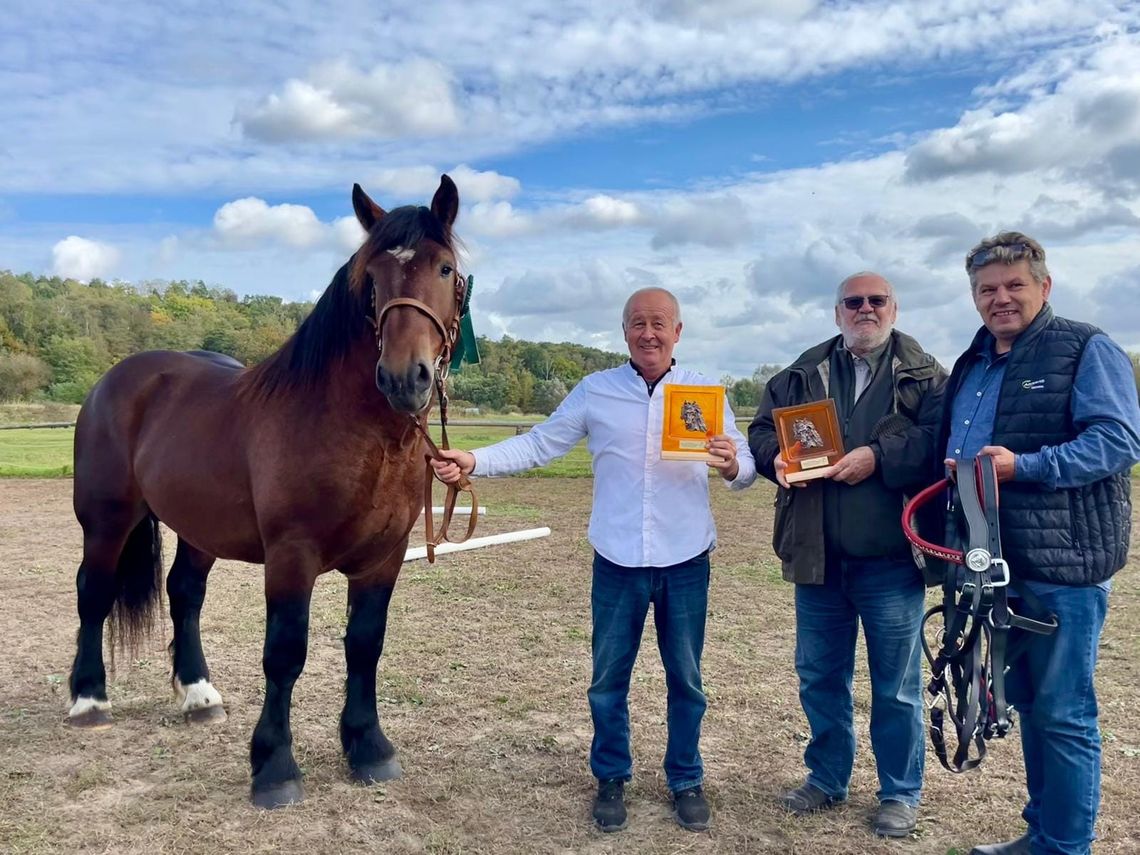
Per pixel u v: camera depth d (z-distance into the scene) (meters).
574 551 8.07
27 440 20.77
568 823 2.88
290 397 2.99
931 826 2.85
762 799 3.06
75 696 3.78
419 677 4.43
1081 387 2.31
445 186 2.97
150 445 3.55
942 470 2.65
